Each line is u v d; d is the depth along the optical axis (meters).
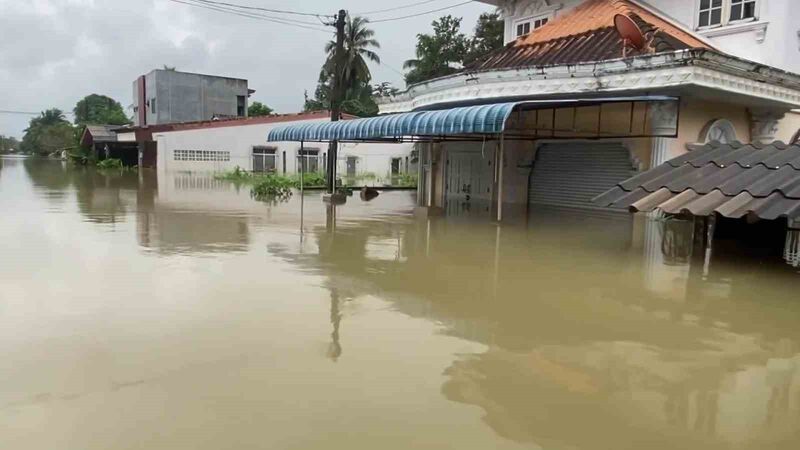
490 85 10.99
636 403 3.05
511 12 15.86
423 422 2.80
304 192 19.20
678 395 3.16
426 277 6.03
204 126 33.16
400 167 34.44
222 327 4.22
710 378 3.41
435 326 4.32
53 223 9.85
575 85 9.85
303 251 7.55
